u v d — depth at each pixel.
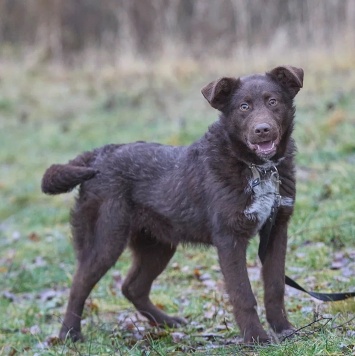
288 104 8.52
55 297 12.09
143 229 9.88
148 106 26.00
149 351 8.38
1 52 36.22
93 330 9.95
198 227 8.96
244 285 8.36
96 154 10.13
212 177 8.57
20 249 14.67
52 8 37.25
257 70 26.33
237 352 7.80
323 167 15.59
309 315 9.16
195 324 9.74
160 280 12.02
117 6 36.12
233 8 33.94
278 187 8.49
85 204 9.95
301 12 32.25
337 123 18.25
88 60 33.22
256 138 8.02
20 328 10.75
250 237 8.55
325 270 10.98
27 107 28.69
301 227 12.47
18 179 20.23
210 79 27.42
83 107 27.62
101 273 9.87
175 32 33.66
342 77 23.89
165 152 9.52
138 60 31.28
